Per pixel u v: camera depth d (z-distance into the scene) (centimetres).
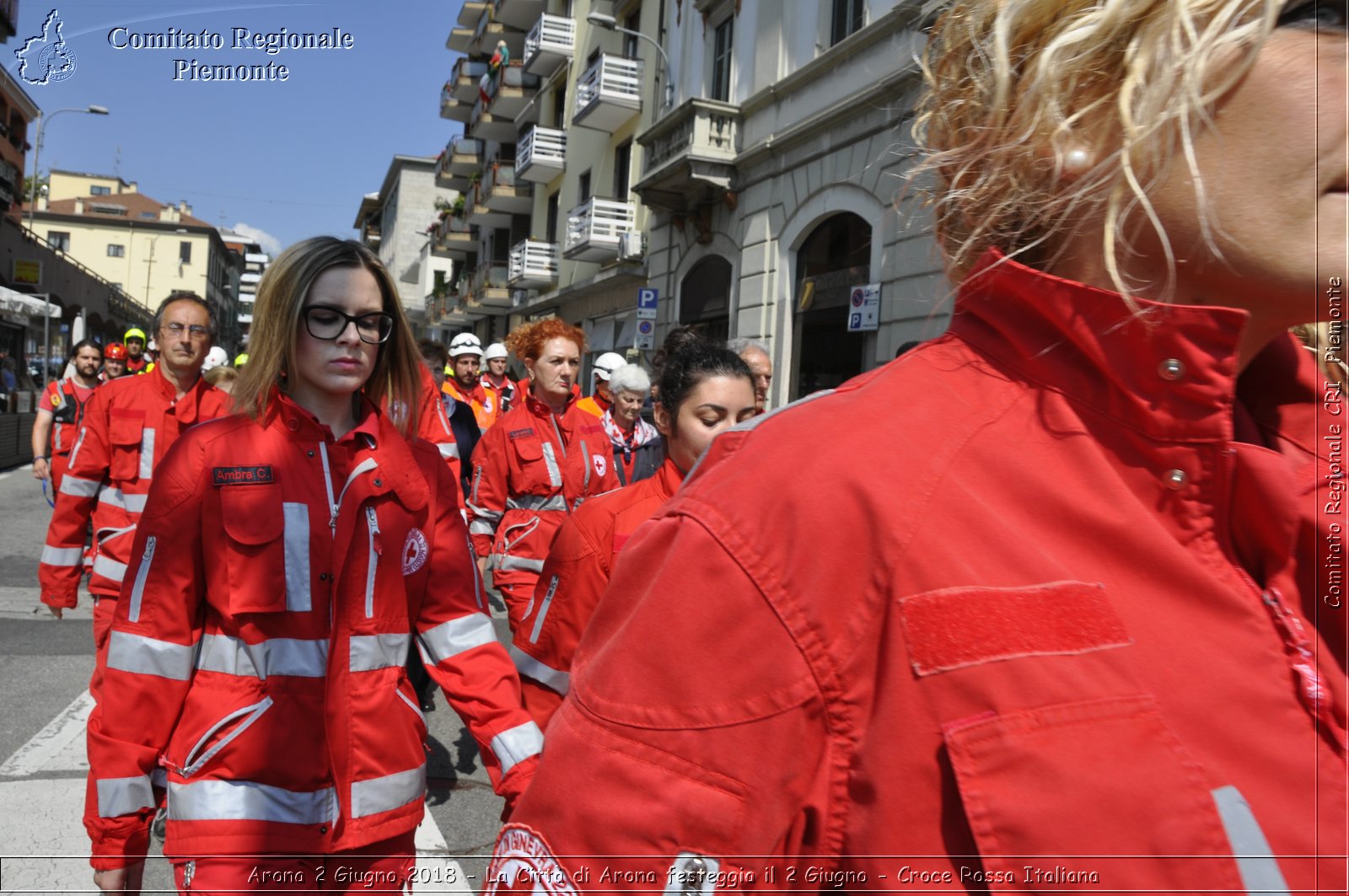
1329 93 60
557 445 448
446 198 5662
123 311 4266
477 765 404
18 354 2455
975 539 62
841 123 1117
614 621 74
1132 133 62
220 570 181
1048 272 73
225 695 179
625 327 1927
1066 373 68
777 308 1270
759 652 65
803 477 66
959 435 67
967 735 58
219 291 8006
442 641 199
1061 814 56
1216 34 60
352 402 210
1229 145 61
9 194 2848
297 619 182
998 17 72
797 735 64
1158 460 66
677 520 71
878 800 61
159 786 184
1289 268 62
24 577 752
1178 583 62
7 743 393
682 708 66
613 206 1861
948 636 60
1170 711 59
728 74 1450
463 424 686
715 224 1466
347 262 198
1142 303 63
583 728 70
